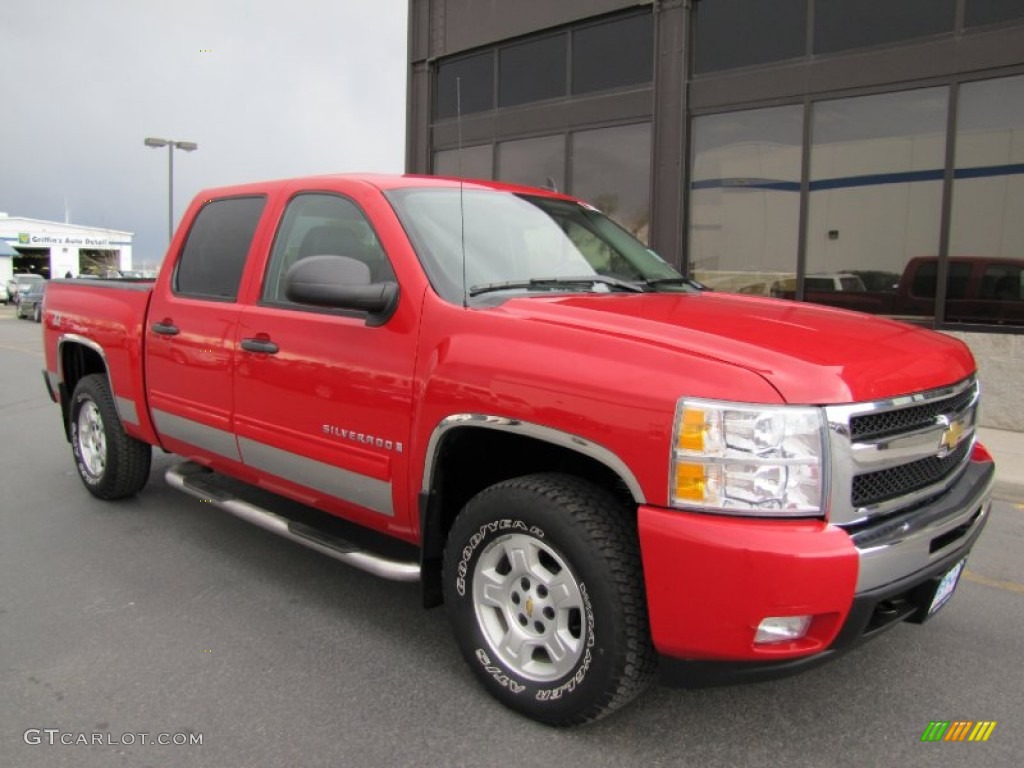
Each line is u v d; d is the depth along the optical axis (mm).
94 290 5297
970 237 8695
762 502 2336
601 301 3158
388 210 3439
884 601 2529
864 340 2824
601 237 4117
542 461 3143
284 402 3689
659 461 2426
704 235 10781
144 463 5316
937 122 8812
